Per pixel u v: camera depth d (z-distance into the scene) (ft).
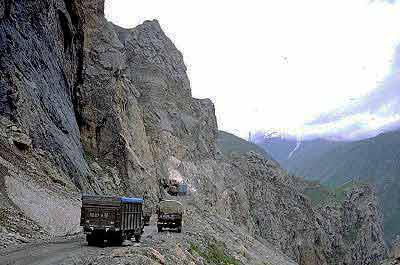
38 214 117.19
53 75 200.44
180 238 117.29
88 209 90.43
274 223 589.32
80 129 246.47
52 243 90.84
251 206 564.30
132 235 99.04
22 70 170.09
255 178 617.21
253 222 529.45
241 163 618.85
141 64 457.68
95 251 77.82
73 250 78.59
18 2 174.29
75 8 236.43
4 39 162.20
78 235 115.44
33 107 169.68
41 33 191.72
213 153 517.96
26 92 167.32
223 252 139.74
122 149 264.31
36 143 163.63
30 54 179.42
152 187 284.00
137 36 476.95
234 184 510.17
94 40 278.05
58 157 176.04
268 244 509.35
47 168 156.04
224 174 494.59
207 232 179.93
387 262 234.58
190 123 462.60
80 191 174.50
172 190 342.03
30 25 183.01
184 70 508.53
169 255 82.38
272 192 640.17
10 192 115.34
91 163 239.09
